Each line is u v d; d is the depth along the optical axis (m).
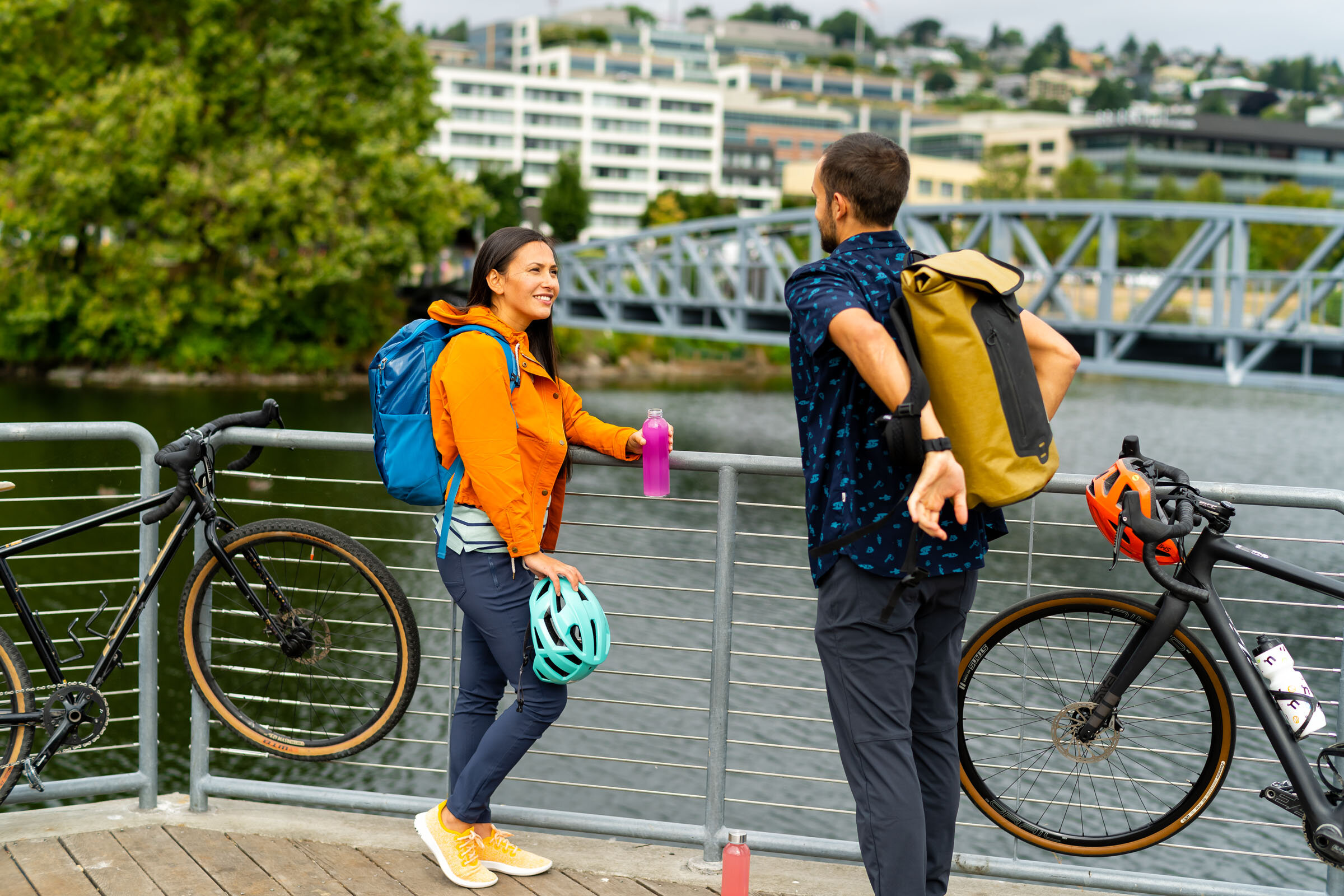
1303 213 20.05
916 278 2.14
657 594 9.98
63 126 32.34
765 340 30.36
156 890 2.75
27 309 32.94
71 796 3.07
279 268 34.53
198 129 32.94
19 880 2.78
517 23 162.88
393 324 39.50
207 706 3.12
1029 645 2.84
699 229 34.38
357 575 2.98
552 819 3.02
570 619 2.54
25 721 2.89
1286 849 7.14
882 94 177.88
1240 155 130.12
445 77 111.94
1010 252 25.67
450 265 53.81
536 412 2.64
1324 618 8.01
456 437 2.54
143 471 3.01
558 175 89.31
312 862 2.91
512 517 2.54
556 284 2.65
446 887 2.81
